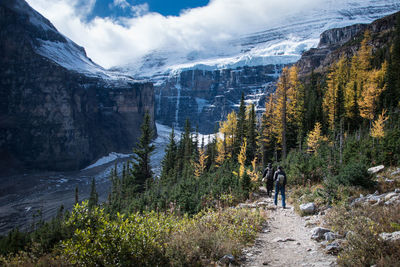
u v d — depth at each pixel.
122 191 58.62
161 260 5.46
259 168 24.89
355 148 18.67
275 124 50.22
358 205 8.30
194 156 65.00
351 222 6.68
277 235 7.60
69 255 5.54
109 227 5.70
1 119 158.75
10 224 65.50
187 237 6.45
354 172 10.36
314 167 15.99
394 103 45.53
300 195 12.61
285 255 5.95
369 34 96.56
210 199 13.98
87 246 5.34
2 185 114.88
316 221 8.32
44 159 165.12
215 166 50.50
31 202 87.12
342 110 48.22
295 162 18.44
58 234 9.05
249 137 54.03
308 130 48.47
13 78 168.00
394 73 52.22
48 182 123.44
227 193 14.94
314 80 79.25
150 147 57.09
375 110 44.81
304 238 7.06
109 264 5.08
